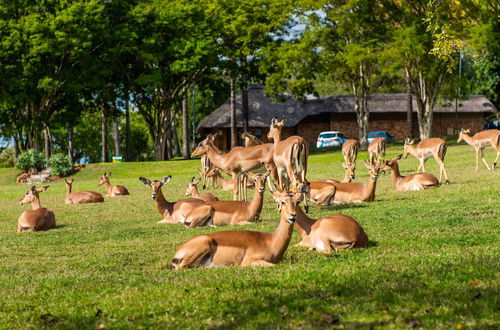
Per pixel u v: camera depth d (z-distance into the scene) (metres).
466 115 66.56
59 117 45.06
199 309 6.06
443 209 13.63
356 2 42.16
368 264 7.75
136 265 9.09
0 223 17.22
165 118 49.25
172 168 40.88
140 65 47.16
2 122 43.62
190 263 8.15
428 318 5.27
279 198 8.11
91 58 43.19
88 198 21.75
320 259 8.37
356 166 31.19
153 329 5.49
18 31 39.59
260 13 45.62
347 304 5.86
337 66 45.03
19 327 5.90
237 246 8.10
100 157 79.50
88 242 12.16
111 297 6.82
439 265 7.43
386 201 15.92
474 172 23.41
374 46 43.66
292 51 43.59
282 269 7.72
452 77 45.66
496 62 54.66
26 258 10.42
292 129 66.31
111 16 44.53
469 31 33.44
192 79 48.50
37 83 41.56
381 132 62.66
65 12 40.12
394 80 56.75
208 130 65.69
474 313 5.33
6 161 70.38
